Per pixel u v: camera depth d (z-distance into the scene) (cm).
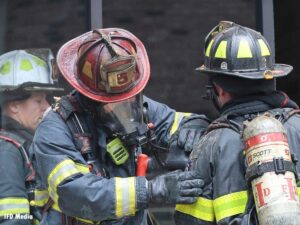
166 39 1722
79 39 873
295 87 1688
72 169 781
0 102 1059
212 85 811
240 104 780
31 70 1072
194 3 1722
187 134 859
